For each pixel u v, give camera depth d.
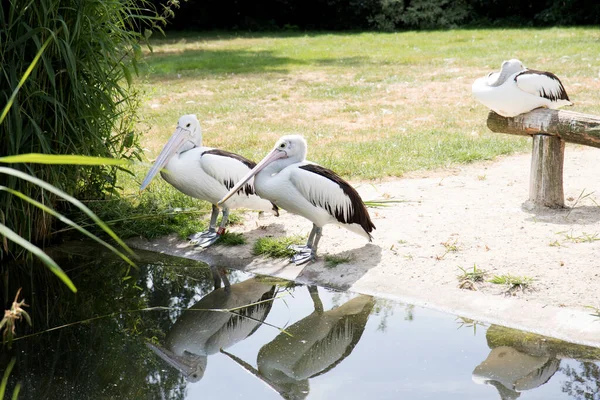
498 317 4.68
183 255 6.18
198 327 4.96
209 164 5.99
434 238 5.88
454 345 4.43
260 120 10.80
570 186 7.04
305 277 5.56
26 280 5.78
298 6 28.06
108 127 6.42
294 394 4.00
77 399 3.97
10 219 5.71
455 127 9.89
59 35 5.70
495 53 16.91
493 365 4.19
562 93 6.27
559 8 24.23
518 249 5.52
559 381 3.98
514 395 3.85
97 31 5.94
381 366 4.25
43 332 4.86
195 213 6.86
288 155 5.75
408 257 5.56
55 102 5.53
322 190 5.50
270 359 4.48
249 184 6.11
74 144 5.96
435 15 25.84
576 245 5.51
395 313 4.88
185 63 17.23
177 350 4.62
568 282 4.91
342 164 7.96
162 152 6.08
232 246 6.20
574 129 5.94
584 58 15.04
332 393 3.98
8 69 5.44
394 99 12.15
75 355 4.53
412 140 9.12
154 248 6.35
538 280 4.98
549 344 4.36
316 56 18.31
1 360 4.45
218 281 5.70
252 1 28.06
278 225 6.56
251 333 4.85
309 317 4.99
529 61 15.23
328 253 5.85
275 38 23.97
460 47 18.66
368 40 22.06
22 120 5.59
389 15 26.34
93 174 6.52
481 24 25.80
